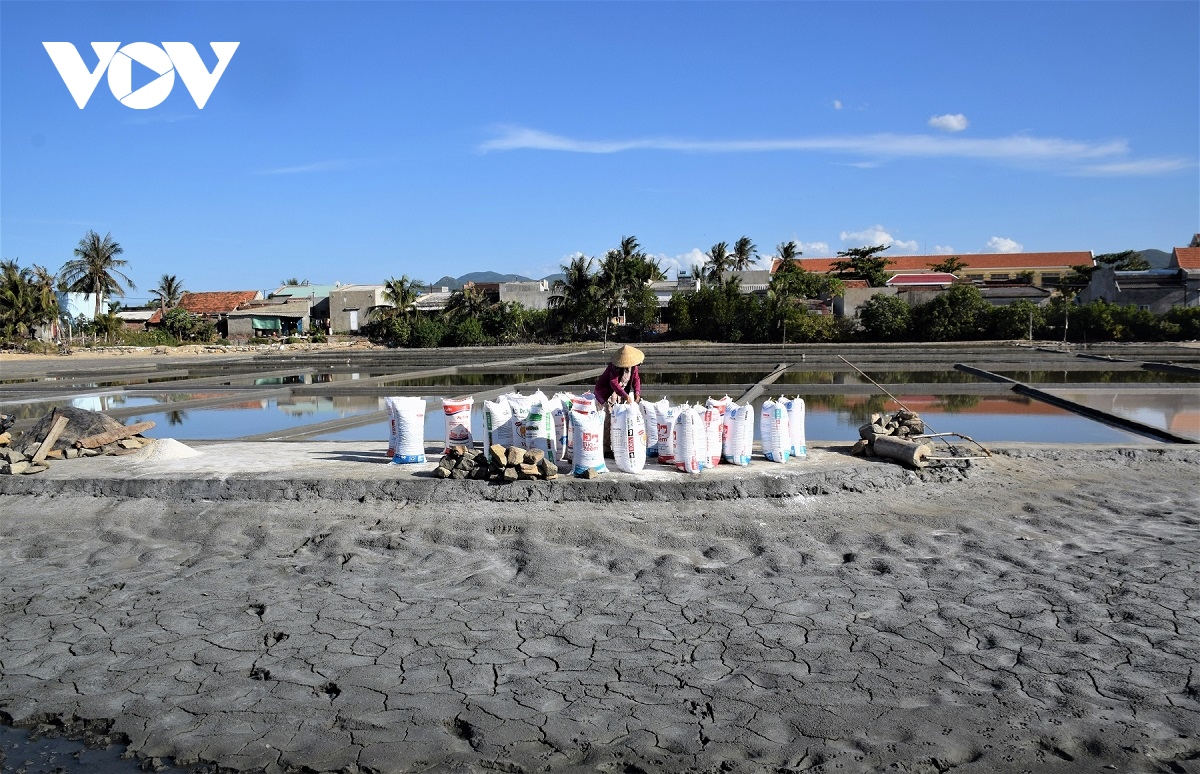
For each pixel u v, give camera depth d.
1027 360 28.69
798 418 9.06
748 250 78.50
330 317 70.94
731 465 8.64
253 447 10.48
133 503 8.21
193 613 5.62
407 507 7.83
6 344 51.66
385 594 5.93
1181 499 8.23
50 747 4.09
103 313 64.62
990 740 3.92
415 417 8.94
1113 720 4.07
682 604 5.65
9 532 7.61
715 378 24.22
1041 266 75.00
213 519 7.68
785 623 5.29
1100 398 16.83
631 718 4.17
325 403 19.64
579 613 5.52
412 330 57.22
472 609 5.62
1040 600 5.59
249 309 74.06
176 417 17.42
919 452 8.80
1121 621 5.23
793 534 7.07
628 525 7.27
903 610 5.47
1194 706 4.20
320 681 4.61
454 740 4.02
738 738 3.97
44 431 9.60
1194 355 30.59
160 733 4.14
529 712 4.24
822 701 4.30
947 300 48.59
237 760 3.90
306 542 7.13
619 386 9.08
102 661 4.91
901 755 3.81
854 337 50.53
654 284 72.19
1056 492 8.45
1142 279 48.91
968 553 6.63
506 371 28.41
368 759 3.86
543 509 7.66
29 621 5.53
